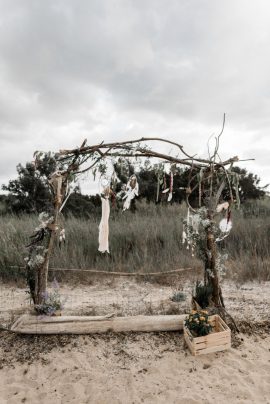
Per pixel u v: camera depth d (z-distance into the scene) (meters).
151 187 14.83
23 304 6.12
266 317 5.43
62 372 4.12
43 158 4.93
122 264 8.14
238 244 9.48
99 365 4.25
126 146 4.86
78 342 4.65
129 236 9.52
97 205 14.37
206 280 5.28
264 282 7.33
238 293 6.65
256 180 17.42
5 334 4.85
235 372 4.10
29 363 4.29
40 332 4.74
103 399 3.70
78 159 4.87
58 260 7.79
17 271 7.45
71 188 5.02
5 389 3.87
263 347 4.62
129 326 4.86
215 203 4.98
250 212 13.29
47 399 3.72
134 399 3.70
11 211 13.30
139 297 6.50
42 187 13.51
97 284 7.31
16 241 8.44
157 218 11.52
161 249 8.92
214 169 5.03
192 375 4.07
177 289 6.95
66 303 6.14
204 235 5.00
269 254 8.60
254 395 3.74
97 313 5.55
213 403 3.61
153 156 4.94
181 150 4.98
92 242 8.95
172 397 3.71
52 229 4.89
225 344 4.49
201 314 4.61
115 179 5.04
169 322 4.87
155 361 4.32
